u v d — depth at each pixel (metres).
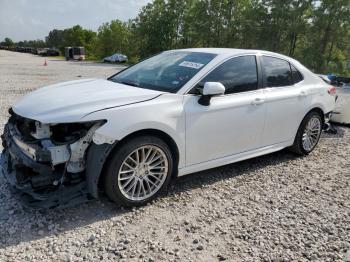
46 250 2.89
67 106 3.30
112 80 4.60
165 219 3.46
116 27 65.75
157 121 3.50
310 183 4.54
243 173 4.75
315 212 3.76
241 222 3.48
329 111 5.73
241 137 4.40
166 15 51.00
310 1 35.78
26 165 3.17
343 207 3.90
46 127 3.24
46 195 3.19
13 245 2.93
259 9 39.03
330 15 33.91
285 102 4.87
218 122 4.06
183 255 2.92
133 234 3.18
